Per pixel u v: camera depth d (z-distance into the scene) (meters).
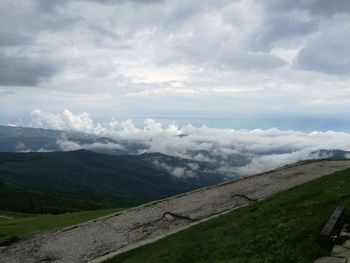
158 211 55.62
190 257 30.81
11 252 49.34
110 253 44.41
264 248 25.14
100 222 55.88
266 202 41.66
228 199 54.72
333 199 29.25
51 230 57.12
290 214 29.92
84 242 49.16
